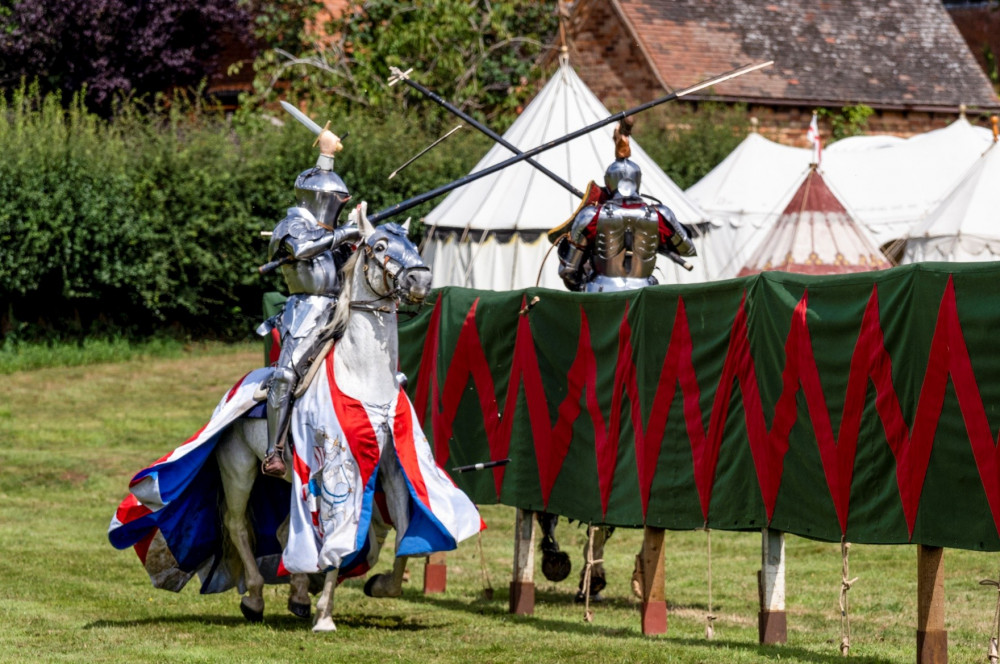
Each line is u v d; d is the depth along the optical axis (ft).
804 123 191.11
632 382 53.21
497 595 65.21
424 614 58.75
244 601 55.93
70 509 88.28
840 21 205.46
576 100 106.01
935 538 41.75
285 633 53.06
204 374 141.49
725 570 72.13
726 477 49.52
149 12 186.19
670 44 190.08
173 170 150.92
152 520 54.29
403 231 51.80
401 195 158.10
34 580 65.16
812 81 193.16
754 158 135.74
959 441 41.11
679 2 196.95
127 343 150.71
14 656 47.52
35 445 109.40
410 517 51.90
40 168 142.20
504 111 189.57
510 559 76.54
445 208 109.60
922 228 107.45
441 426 62.69
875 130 196.95
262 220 155.02
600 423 54.90
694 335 50.67
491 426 60.49
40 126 147.13
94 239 144.66
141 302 152.97
